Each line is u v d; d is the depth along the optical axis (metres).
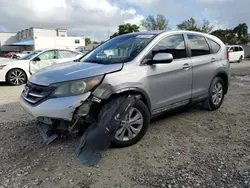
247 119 4.70
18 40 72.00
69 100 3.07
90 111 3.25
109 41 4.68
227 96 6.79
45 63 10.45
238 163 3.05
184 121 4.59
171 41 4.23
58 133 3.57
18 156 3.32
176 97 4.20
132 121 3.51
